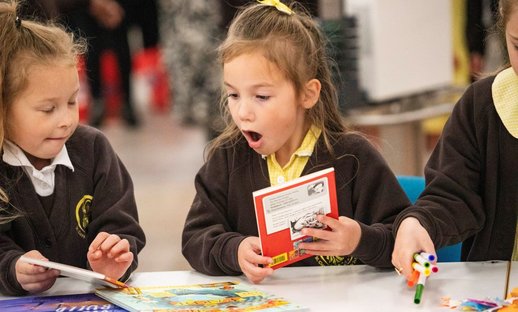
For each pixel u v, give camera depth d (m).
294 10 2.09
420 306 1.55
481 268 1.79
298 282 1.73
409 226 1.72
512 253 1.96
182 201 5.36
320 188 1.67
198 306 1.52
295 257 1.71
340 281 1.73
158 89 9.32
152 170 6.23
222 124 2.23
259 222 1.64
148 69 9.49
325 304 1.58
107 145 2.00
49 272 1.68
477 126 1.94
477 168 1.96
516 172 1.92
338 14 3.59
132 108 8.13
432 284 1.68
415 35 3.70
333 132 1.97
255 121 1.83
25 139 1.77
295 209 1.67
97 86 7.89
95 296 1.65
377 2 3.53
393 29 3.60
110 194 1.95
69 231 1.90
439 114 3.51
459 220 1.85
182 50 7.51
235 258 1.76
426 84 3.77
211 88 7.02
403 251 1.64
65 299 1.63
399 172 3.70
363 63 3.57
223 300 1.56
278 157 1.96
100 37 7.72
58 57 1.74
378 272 1.79
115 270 1.72
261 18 1.88
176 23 7.48
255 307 1.52
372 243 1.75
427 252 1.63
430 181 1.94
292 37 1.86
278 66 1.81
